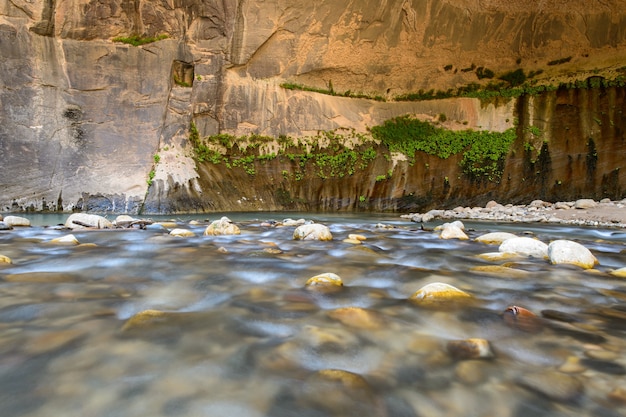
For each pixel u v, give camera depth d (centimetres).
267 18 1530
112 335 221
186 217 1167
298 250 504
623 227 1020
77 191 1225
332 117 1697
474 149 1703
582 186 1599
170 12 1403
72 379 173
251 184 1548
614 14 1659
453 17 1678
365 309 268
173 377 177
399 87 1791
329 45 1638
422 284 344
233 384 172
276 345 211
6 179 1141
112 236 598
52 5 1225
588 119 1653
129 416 149
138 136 1353
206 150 1495
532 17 1703
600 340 224
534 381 180
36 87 1210
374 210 1652
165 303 284
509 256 476
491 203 1541
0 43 1161
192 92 1473
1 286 314
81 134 1268
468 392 171
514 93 1759
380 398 165
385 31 1661
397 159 1700
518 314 262
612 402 163
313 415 152
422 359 201
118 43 1335
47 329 228
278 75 1639
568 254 437
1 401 156
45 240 548
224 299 295
